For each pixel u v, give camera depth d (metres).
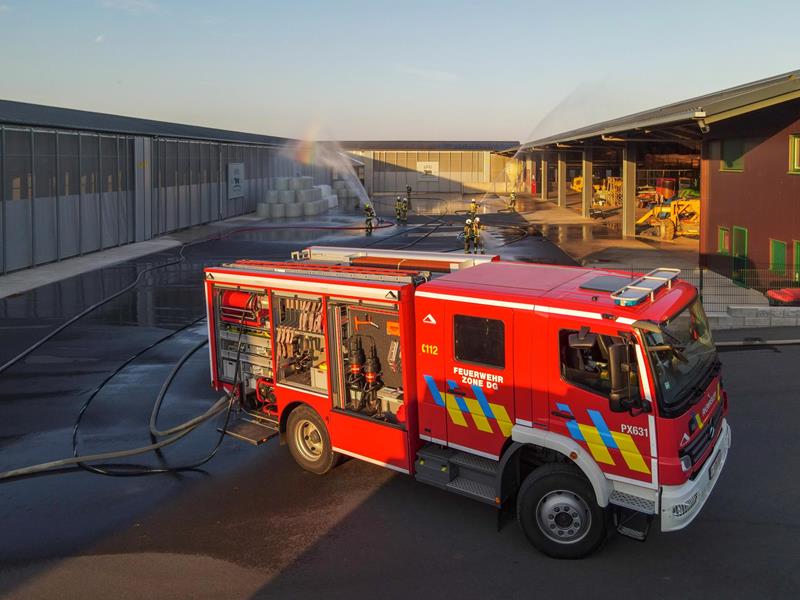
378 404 7.50
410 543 6.55
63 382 11.72
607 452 5.83
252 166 47.81
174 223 35.19
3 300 18.27
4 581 6.06
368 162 67.06
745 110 15.42
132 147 30.14
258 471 8.24
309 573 6.09
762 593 5.63
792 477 7.65
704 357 6.38
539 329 6.04
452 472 6.80
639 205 44.91
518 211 46.94
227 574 6.11
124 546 6.61
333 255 9.18
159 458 8.69
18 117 22.52
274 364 8.23
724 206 19.31
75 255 25.92
